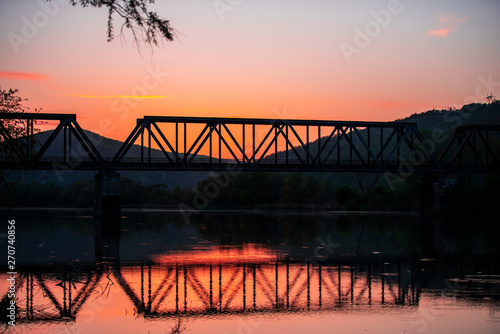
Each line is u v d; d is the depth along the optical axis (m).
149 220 78.31
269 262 38.00
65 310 25.02
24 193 140.62
